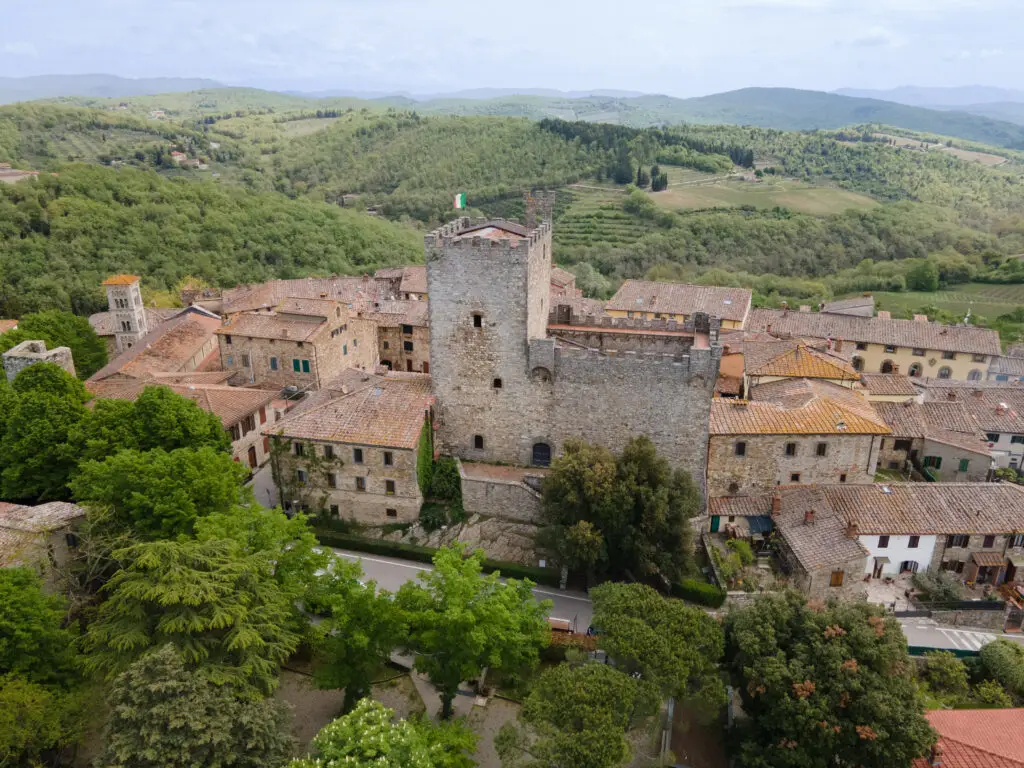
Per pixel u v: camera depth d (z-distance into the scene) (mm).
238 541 48531
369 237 196500
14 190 150500
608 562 63594
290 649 46156
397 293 134125
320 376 95250
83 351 103000
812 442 70812
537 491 68375
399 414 70000
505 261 66500
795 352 86125
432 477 71625
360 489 69938
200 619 41812
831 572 62250
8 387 68938
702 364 66312
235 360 97375
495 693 54438
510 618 47969
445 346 70812
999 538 67375
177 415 65312
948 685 55469
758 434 70000
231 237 171250
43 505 58469
